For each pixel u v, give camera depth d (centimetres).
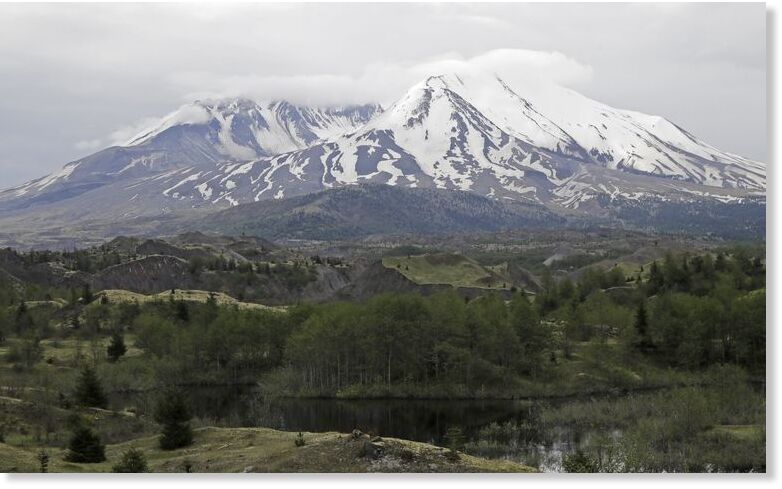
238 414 12606
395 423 11838
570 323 17650
